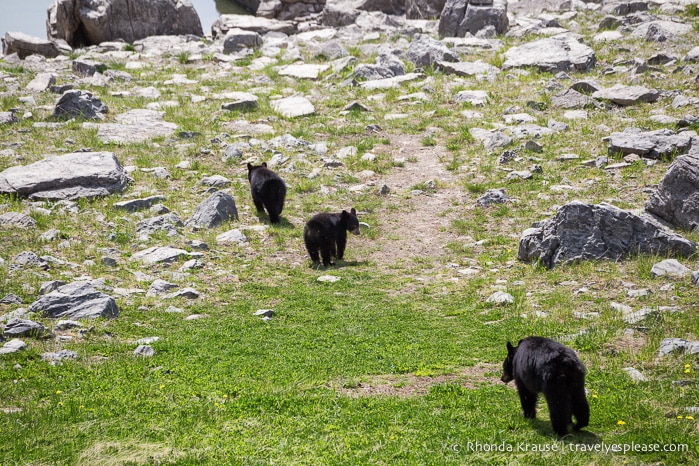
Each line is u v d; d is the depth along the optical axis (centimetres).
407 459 1037
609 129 3061
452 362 1472
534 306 1777
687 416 1134
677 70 3644
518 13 5712
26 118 3284
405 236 2383
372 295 1922
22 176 2558
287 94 3866
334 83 4050
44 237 2167
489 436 1101
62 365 1405
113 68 4312
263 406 1235
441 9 5816
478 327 1678
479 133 3203
